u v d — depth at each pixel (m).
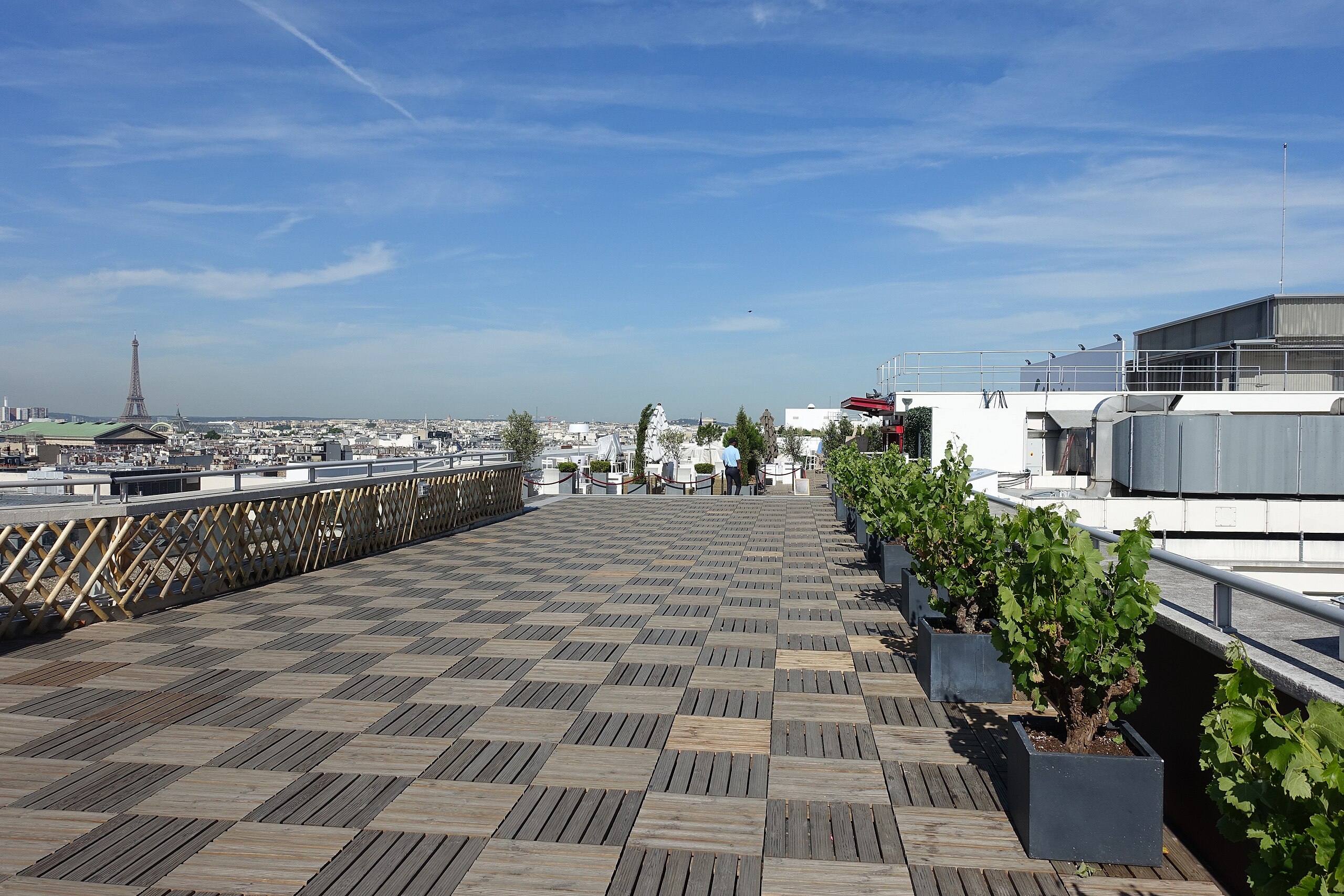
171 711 4.80
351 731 4.52
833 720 4.75
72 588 6.78
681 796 3.74
